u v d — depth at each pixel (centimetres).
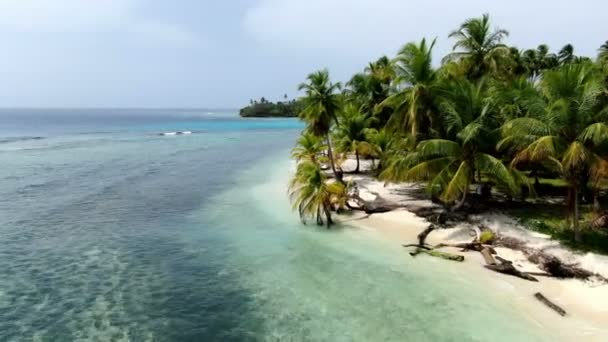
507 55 3153
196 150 6688
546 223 2058
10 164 4931
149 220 2598
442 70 2967
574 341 1194
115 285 1670
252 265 1856
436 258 1850
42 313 1442
